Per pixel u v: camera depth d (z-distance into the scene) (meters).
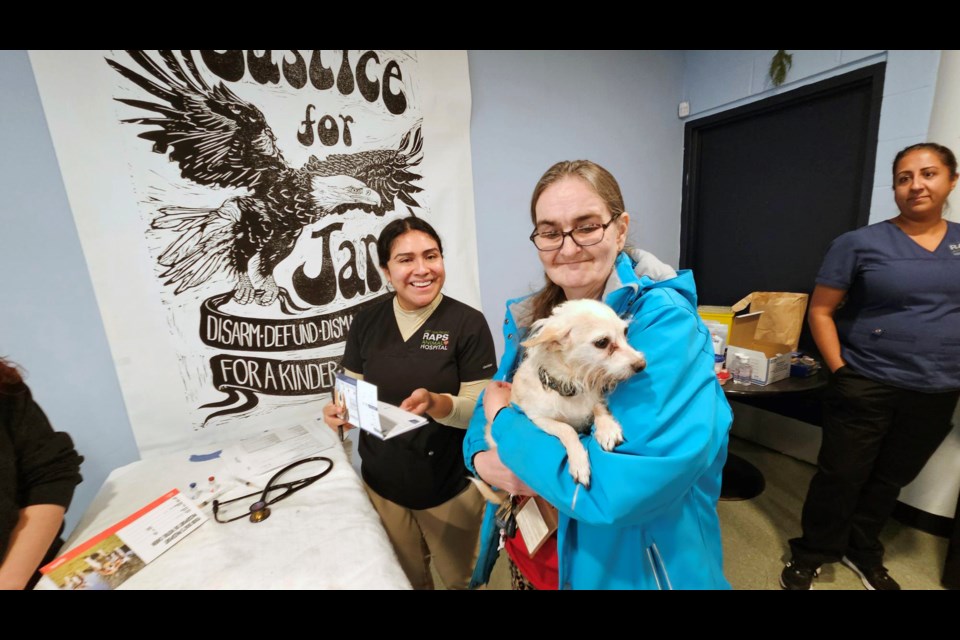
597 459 0.81
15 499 1.06
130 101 1.49
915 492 2.31
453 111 2.18
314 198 1.87
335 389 1.51
